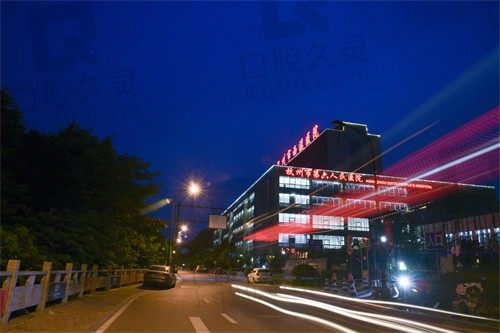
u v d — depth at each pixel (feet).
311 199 323.16
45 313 39.50
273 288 110.83
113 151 87.30
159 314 43.80
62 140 74.28
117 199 89.20
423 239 139.44
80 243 67.41
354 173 340.39
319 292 97.19
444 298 64.08
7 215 57.88
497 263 100.12
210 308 51.75
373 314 52.31
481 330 40.55
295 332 34.45
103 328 33.24
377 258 119.65
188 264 531.91
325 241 315.78
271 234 316.81
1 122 58.90
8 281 32.30
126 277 98.07
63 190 74.08
